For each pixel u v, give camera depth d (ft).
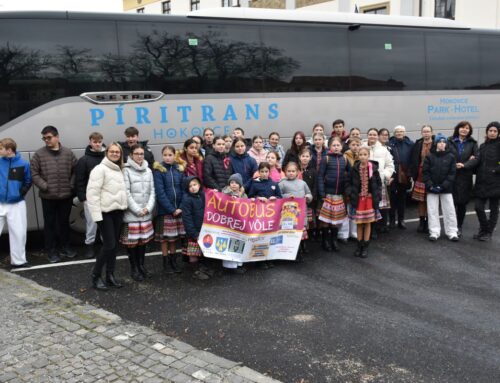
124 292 19.33
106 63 25.26
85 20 24.97
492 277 21.06
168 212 20.83
